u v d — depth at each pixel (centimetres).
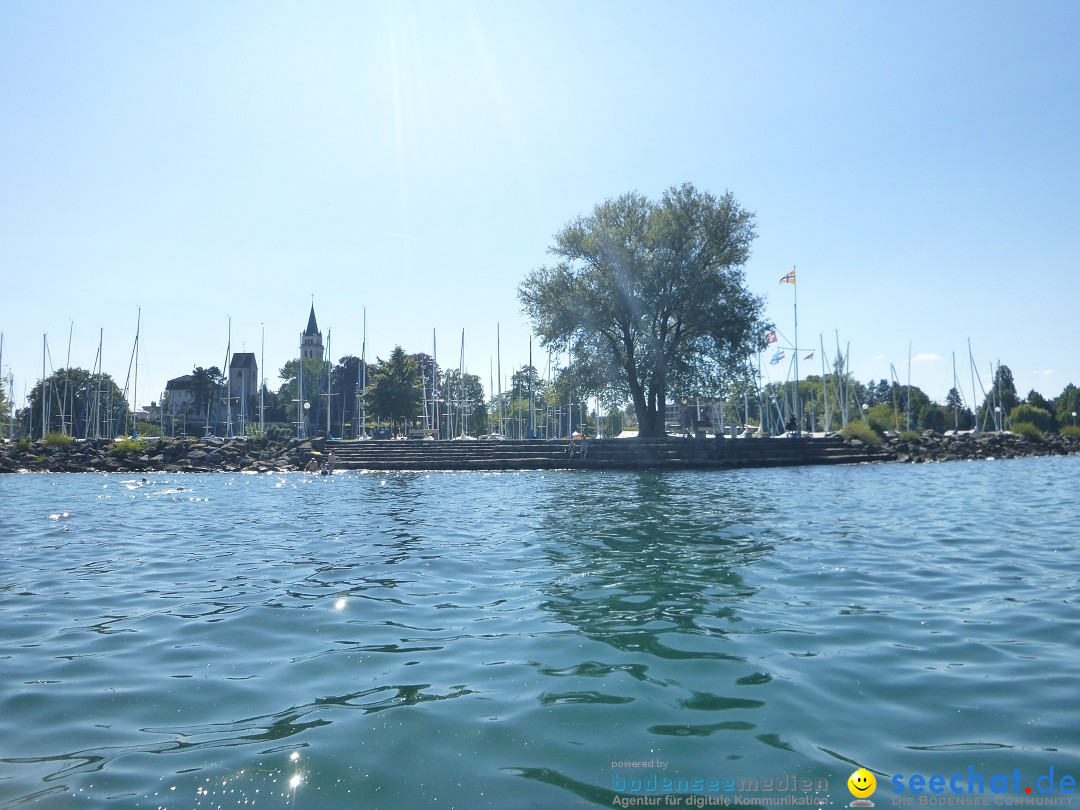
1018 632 720
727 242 4281
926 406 8569
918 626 746
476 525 1561
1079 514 1669
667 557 1139
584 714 525
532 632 733
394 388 6294
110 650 688
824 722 509
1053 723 504
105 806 405
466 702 550
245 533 1490
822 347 6506
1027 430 5616
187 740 489
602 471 3603
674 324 4394
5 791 423
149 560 1176
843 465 4084
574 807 399
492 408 9181
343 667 633
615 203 4394
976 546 1232
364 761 455
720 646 682
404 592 915
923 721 510
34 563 1156
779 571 1026
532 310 4425
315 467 4009
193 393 11200
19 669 636
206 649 689
